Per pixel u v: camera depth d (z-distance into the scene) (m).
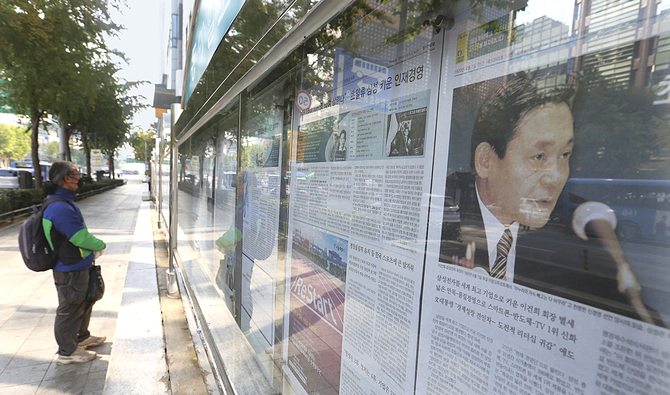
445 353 0.67
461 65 0.65
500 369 0.56
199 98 3.21
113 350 3.09
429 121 0.72
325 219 1.14
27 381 3.11
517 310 0.54
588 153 0.46
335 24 1.08
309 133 1.26
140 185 49.94
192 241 4.04
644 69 0.41
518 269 0.54
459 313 0.64
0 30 10.26
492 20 0.59
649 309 0.40
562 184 0.49
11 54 11.08
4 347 3.67
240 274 2.12
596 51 0.45
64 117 15.28
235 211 2.26
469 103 0.63
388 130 0.85
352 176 0.99
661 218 0.39
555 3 0.50
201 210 3.56
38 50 11.30
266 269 1.68
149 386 2.62
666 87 0.40
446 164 0.68
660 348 0.39
